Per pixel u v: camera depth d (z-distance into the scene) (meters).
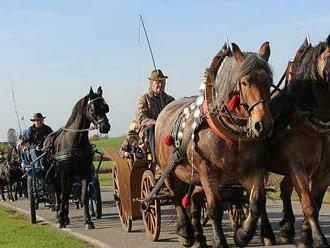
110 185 26.20
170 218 12.91
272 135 7.62
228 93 7.06
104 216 14.38
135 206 10.49
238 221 9.81
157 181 9.33
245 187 7.36
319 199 7.72
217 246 7.20
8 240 10.07
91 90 12.35
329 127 7.41
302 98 7.51
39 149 14.26
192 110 8.08
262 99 6.66
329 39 7.28
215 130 7.16
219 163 7.22
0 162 23.31
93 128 12.20
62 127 12.76
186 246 9.02
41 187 13.86
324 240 7.20
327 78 7.23
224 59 7.39
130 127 11.36
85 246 9.33
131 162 10.72
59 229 12.07
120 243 9.90
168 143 8.31
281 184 9.13
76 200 16.08
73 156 12.13
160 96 10.50
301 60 7.72
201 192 8.88
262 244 9.06
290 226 9.09
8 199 22.23
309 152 7.45
